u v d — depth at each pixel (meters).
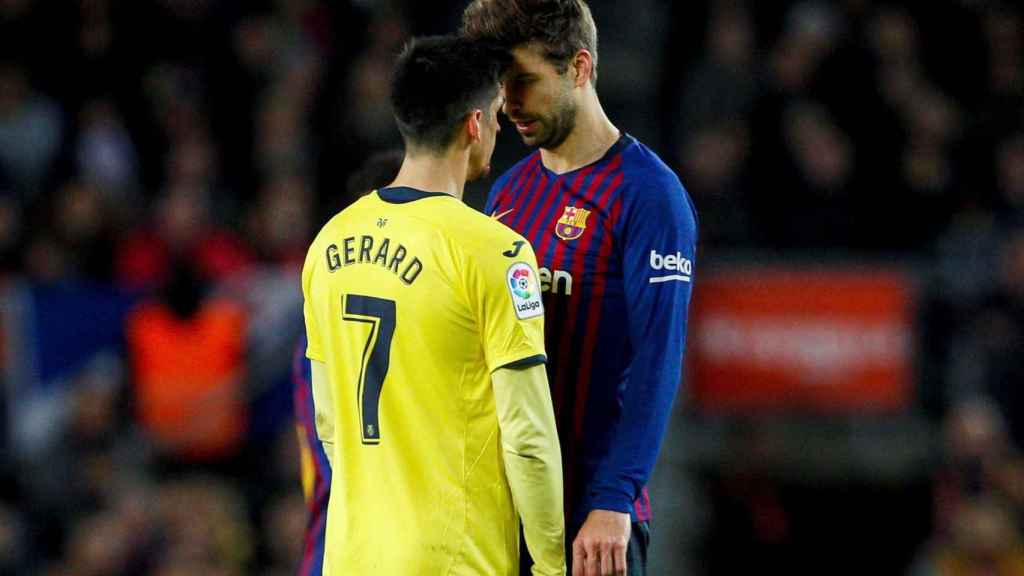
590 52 15.07
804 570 38.38
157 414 32.47
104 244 35.09
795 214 36.84
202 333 32.56
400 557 13.98
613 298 15.02
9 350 32.56
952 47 42.91
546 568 13.96
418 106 14.30
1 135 36.41
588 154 15.28
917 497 37.69
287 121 38.81
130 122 38.50
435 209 14.16
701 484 36.66
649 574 35.53
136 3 39.34
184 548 30.09
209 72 39.75
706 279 35.56
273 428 32.66
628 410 14.58
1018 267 36.22
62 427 32.44
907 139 39.22
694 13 41.59
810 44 39.81
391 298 14.12
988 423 34.50
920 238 37.59
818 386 35.41
